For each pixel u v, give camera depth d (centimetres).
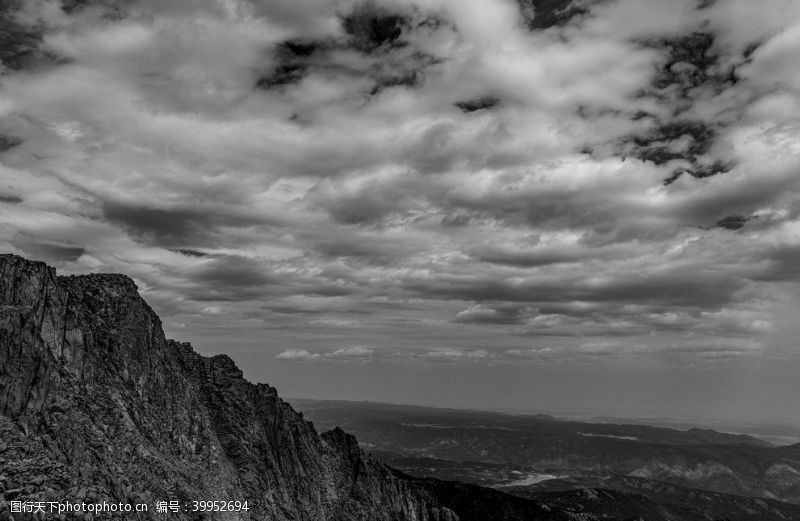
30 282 10562
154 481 11100
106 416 11131
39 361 10000
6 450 8850
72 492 8938
